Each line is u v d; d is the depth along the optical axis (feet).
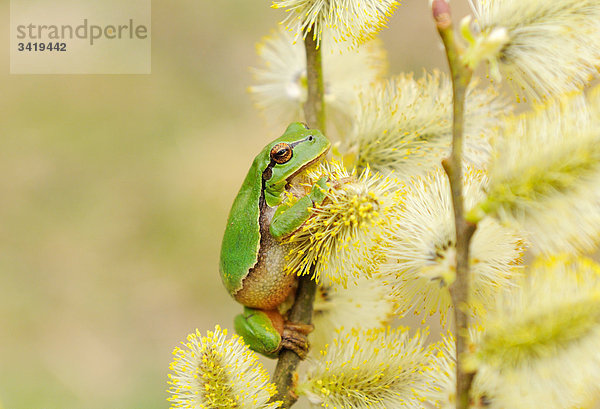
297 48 1.74
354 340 1.59
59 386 2.70
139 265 3.08
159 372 2.78
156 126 3.40
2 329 2.87
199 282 3.04
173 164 3.31
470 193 1.53
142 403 2.68
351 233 1.56
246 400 1.55
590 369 1.42
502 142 1.45
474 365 1.44
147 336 2.90
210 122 3.41
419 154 1.65
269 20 3.61
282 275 1.65
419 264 1.53
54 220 3.22
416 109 1.65
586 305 1.42
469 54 1.45
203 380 1.55
